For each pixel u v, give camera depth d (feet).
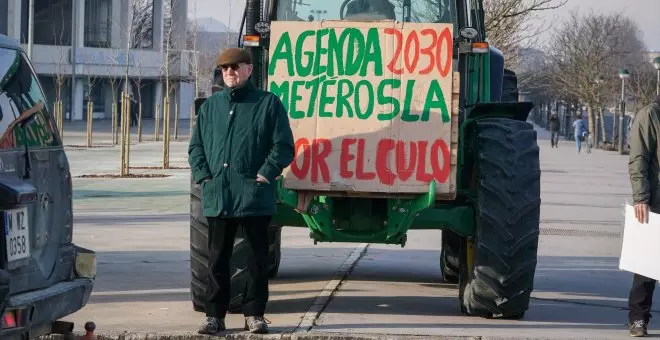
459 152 33.94
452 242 40.16
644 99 234.99
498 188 31.81
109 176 90.02
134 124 247.09
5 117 23.27
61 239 25.16
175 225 57.26
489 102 33.37
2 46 24.09
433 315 33.50
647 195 30.68
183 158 119.34
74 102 250.57
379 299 36.35
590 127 235.81
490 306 32.37
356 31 32.37
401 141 31.71
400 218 31.96
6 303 21.42
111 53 252.21
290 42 32.55
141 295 35.91
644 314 31.07
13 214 22.79
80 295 25.16
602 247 53.57
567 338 30.22
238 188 28.99
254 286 29.66
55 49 242.37
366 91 31.99
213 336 29.27
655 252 30.37
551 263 47.32
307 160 31.78
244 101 29.35
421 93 31.94
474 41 34.53
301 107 32.04
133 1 214.90
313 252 48.60
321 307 34.37
